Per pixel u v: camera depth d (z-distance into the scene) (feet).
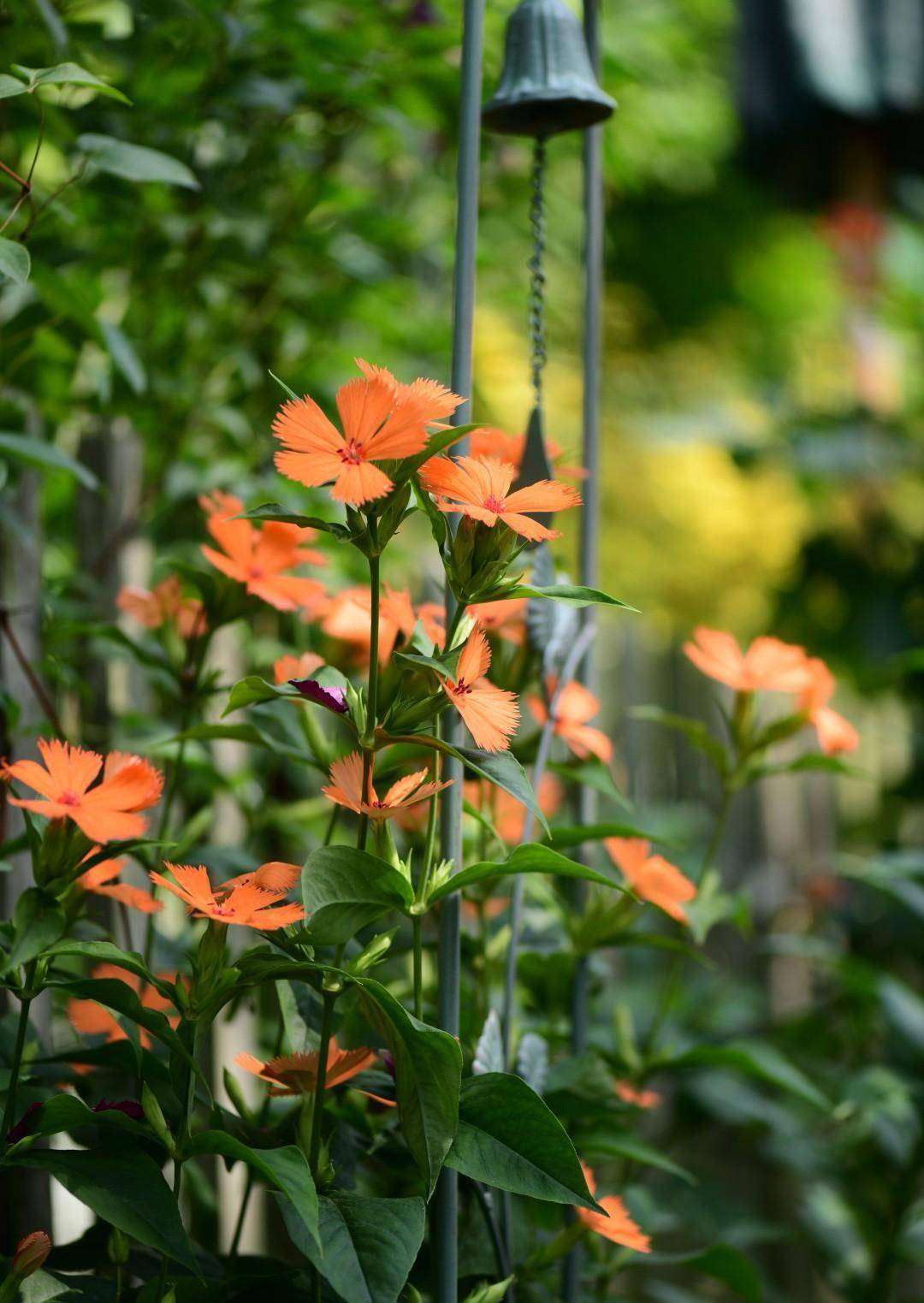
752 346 17.44
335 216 7.33
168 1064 5.98
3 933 5.84
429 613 6.14
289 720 6.21
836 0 11.30
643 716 6.47
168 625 6.32
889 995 7.59
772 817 10.85
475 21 6.03
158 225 6.98
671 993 6.64
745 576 18.79
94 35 6.63
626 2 8.96
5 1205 6.40
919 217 13.88
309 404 5.68
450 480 5.74
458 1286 6.14
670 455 18.45
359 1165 6.35
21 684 6.55
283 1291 5.91
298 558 6.21
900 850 10.03
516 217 7.91
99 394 6.70
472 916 6.73
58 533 7.25
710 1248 6.40
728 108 12.72
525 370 12.60
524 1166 5.78
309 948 5.83
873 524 11.80
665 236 17.13
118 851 5.72
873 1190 7.73
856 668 11.40
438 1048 5.70
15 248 5.92
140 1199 5.72
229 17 6.58
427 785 5.79
